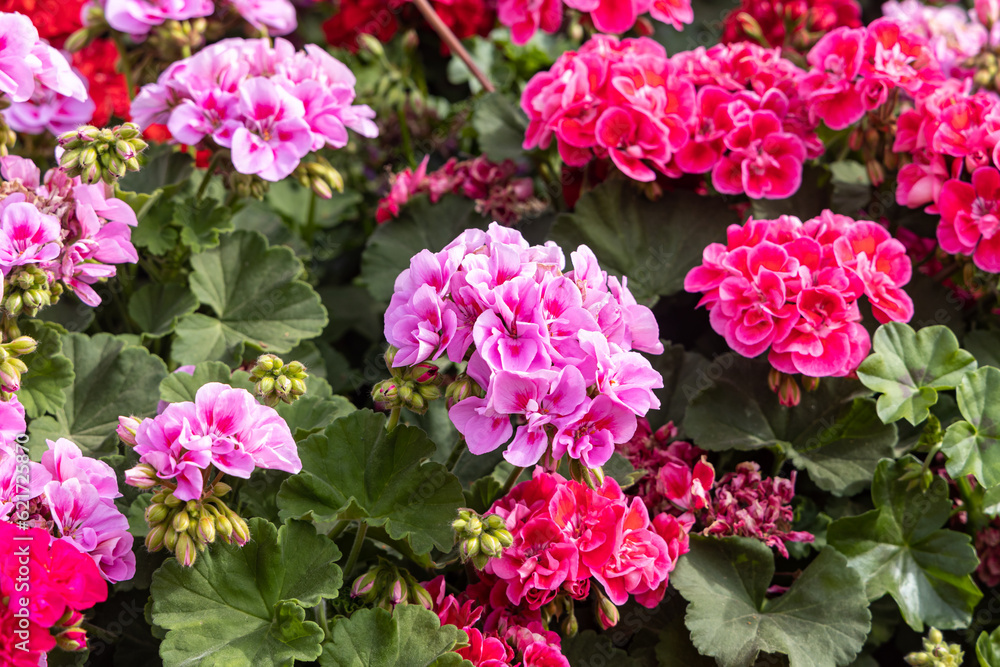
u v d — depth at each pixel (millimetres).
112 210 1014
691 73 1153
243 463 931
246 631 963
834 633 1011
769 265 1051
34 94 1113
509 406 937
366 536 1027
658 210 1153
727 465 1099
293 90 1074
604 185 1152
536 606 984
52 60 1029
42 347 1035
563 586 993
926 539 1057
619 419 949
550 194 1218
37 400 1028
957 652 1018
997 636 1029
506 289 938
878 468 1057
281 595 971
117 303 1144
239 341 1110
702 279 1073
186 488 926
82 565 927
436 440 1100
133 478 921
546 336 936
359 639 965
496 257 951
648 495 1066
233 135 1056
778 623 1020
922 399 1040
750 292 1049
